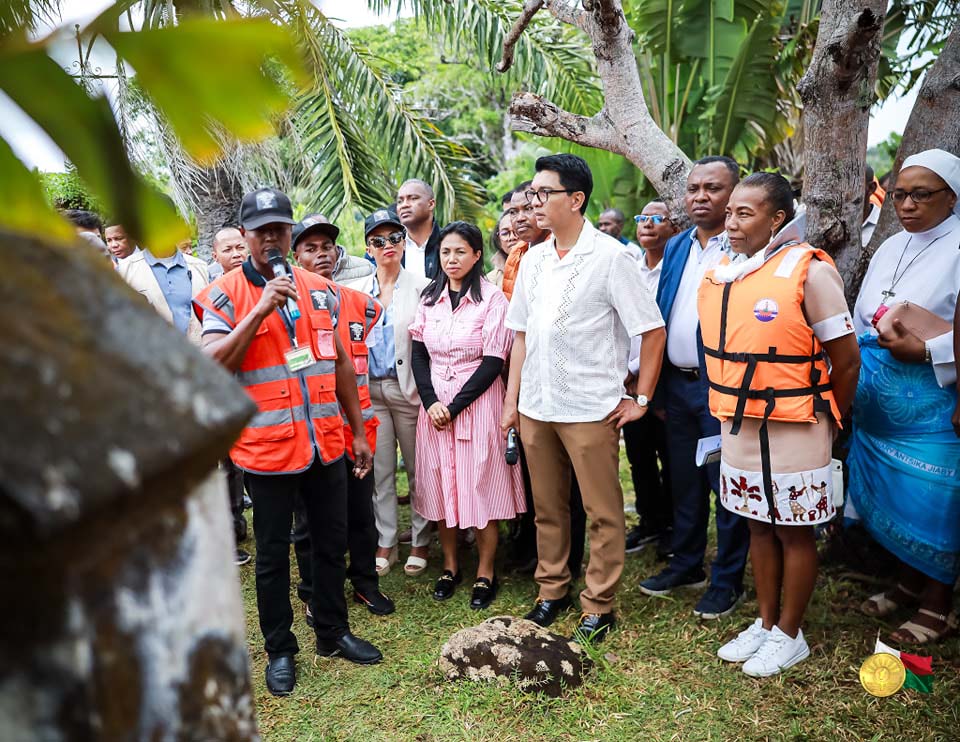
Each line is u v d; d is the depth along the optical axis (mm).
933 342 2721
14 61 319
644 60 7141
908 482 2863
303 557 3412
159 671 447
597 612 3148
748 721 2557
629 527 4285
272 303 2592
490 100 13367
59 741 381
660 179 3680
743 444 2719
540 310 3076
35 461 333
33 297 381
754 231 2676
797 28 7109
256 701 2838
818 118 3127
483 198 7176
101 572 400
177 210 369
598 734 2547
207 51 319
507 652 2830
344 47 6117
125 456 366
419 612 3486
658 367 3031
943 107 3135
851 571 3520
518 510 3590
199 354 448
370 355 3834
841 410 2711
